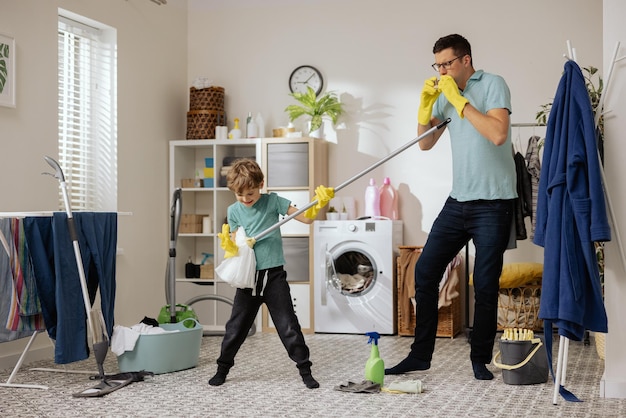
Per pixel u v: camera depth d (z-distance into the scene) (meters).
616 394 3.52
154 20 6.16
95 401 3.53
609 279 3.54
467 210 3.93
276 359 4.68
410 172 6.17
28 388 3.83
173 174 6.29
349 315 5.84
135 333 4.12
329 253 5.87
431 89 3.88
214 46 6.66
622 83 3.53
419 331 4.11
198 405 3.43
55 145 4.97
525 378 3.80
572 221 3.34
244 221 3.88
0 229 3.74
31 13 4.77
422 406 3.38
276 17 6.52
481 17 6.03
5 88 4.52
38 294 3.80
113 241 4.13
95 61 5.65
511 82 5.96
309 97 6.18
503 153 3.88
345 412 3.28
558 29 5.88
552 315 3.34
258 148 6.10
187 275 6.29
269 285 3.85
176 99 6.48
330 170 6.36
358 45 6.32
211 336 5.70
